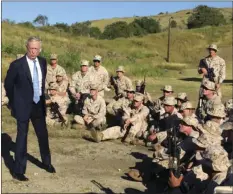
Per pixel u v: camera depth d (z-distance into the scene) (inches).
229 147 244.2
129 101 418.9
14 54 871.7
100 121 402.0
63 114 414.6
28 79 248.7
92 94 402.0
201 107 357.4
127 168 296.4
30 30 1322.6
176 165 235.5
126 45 1955.0
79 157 319.6
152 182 266.8
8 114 424.8
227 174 208.2
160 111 356.2
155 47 2070.6
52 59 451.8
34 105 257.4
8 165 277.9
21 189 236.4
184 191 231.5
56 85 421.7
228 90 806.5
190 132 258.5
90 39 1797.5
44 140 269.9
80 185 250.7
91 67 479.5
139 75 1073.5
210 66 413.4
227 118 297.0
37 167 281.4
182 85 896.9
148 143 355.6
